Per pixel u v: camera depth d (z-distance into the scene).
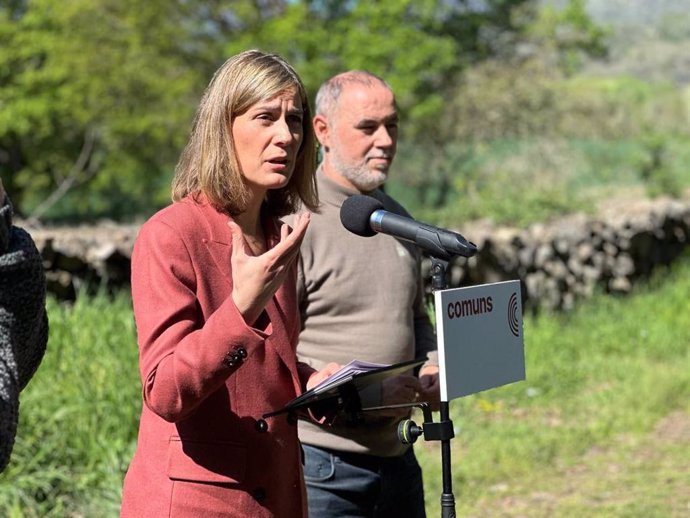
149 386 2.66
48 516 5.82
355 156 4.17
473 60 30.78
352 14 26.73
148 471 2.84
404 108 27.67
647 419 8.87
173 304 2.74
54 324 7.19
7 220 2.22
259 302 2.57
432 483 7.21
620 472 7.71
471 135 28.36
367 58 26.17
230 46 27.81
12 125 29.45
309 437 3.90
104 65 28.81
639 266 14.38
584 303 13.05
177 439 2.82
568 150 27.17
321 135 4.26
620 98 30.38
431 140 28.38
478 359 3.05
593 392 9.85
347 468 3.90
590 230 13.40
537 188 20.41
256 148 2.87
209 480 2.80
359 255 4.01
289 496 2.97
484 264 11.65
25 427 6.23
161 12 28.91
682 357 11.40
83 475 6.10
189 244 2.83
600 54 32.97
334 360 3.96
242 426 2.85
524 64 29.47
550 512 6.87
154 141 31.11
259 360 2.91
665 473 7.67
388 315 4.00
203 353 2.55
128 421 6.51
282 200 3.14
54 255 9.00
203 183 2.89
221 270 2.87
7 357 2.20
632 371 10.42
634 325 12.27
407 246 4.14
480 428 8.63
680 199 20.39
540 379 9.98
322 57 27.22
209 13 29.61
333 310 3.97
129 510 2.86
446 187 28.20
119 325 7.64
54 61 29.14
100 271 9.25
